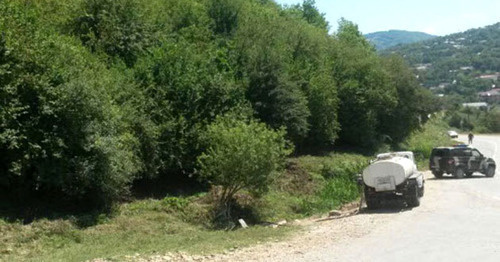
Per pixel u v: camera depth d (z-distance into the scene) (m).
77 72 16.70
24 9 18.48
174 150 20.52
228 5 34.91
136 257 11.72
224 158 17.70
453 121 118.69
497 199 21.66
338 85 40.91
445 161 33.62
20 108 14.34
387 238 13.62
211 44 29.31
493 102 155.62
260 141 18.06
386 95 43.31
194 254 12.06
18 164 14.27
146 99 20.22
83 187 15.68
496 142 80.06
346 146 43.31
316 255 11.69
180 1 32.66
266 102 28.23
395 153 22.86
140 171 18.97
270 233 15.33
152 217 16.62
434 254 11.20
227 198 18.62
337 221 17.88
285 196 23.14
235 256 11.84
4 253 12.07
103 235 14.36
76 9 23.05
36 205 15.68
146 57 22.95
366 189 20.81
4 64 14.67
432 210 18.83
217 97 22.69
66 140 15.48
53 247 12.99
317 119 35.16
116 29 23.30
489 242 12.31
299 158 31.61
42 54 16.03
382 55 54.88
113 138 16.20
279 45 32.78
